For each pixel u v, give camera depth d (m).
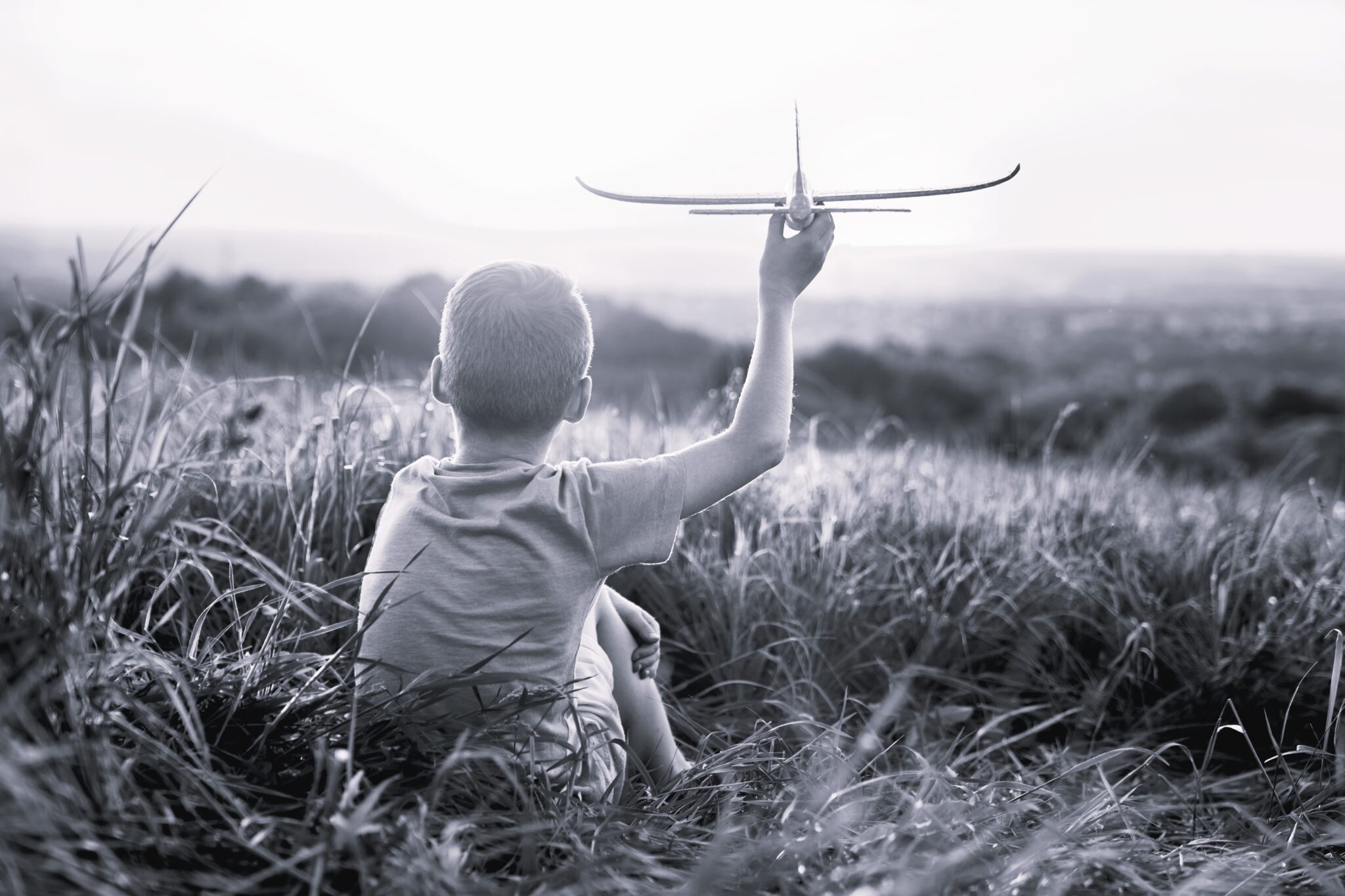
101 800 1.25
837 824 1.51
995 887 1.45
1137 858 1.66
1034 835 1.68
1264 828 1.77
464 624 1.66
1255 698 2.62
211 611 2.29
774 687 2.72
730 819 1.67
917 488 3.87
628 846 1.54
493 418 1.73
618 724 1.89
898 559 3.22
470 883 1.31
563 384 1.74
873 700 2.77
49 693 1.28
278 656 1.71
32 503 1.51
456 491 1.70
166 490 1.67
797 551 3.16
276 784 1.48
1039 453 4.35
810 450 3.72
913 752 2.07
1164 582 3.25
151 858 1.28
